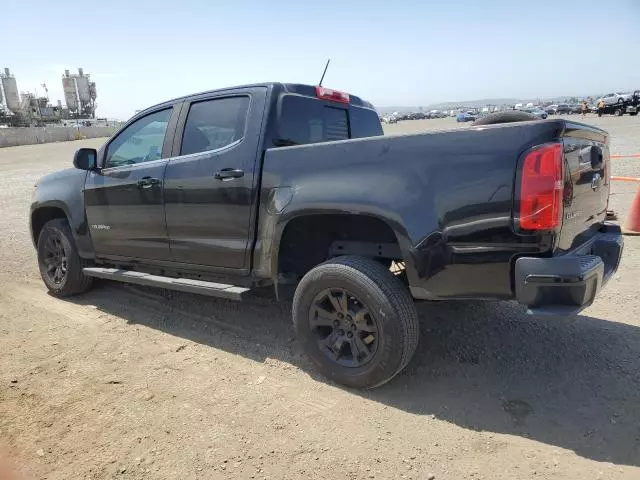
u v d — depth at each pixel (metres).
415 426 2.87
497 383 3.29
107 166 4.80
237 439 2.79
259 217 3.60
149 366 3.67
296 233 3.61
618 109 43.84
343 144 3.18
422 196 2.88
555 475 2.45
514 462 2.55
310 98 4.06
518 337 3.93
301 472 2.52
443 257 2.84
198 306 4.87
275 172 3.48
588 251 3.17
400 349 3.01
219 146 3.91
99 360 3.78
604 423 2.83
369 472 2.51
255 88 3.82
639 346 3.70
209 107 4.05
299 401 3.16
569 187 2.81
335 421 2.94
